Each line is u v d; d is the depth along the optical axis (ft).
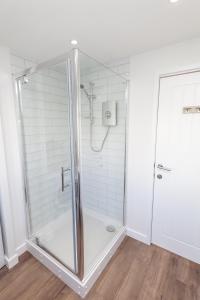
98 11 3.43
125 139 6.32
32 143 5.98
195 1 3.17
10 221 5.27
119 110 6.31
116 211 7.04
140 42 4.77
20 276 5.07
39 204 6.40
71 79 4.05
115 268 5.31
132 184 6.41
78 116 4.31
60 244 5.70
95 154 6.61
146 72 5.47
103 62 6.16
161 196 5.91
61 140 5.55
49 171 6.35
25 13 3.45
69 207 5.51
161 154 5.70
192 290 4.61
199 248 5.42
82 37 4.45
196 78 4.82
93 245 5.88
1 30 4.05
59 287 4.71
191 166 5.23
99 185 7.02
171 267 5.34
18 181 5.58
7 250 5.30
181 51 4.81
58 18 3.64
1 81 4.83
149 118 5.65
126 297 4.44
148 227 6.23
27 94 5.60
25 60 5.54
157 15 3.59
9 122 5.13
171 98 5.27
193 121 5.02
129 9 3.39
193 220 5.42
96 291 4.59
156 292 4.57
